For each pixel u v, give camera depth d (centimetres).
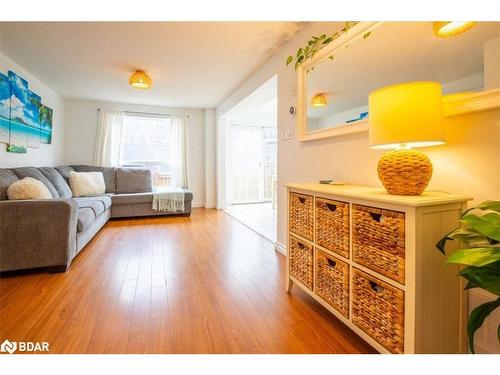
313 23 208
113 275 204
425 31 127
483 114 108
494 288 69
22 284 187
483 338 108
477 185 110
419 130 104
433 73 123
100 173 431
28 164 329
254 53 273
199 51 266
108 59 287
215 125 552
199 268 222
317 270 150
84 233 255
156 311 154
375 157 157
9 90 284
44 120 371
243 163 620
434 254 99
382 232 108
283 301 168
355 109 168
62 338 129
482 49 107
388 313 106
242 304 163
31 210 198
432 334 100
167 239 310
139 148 517
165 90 408
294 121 239
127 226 375
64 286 184
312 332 136
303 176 229
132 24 217
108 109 483
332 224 138
